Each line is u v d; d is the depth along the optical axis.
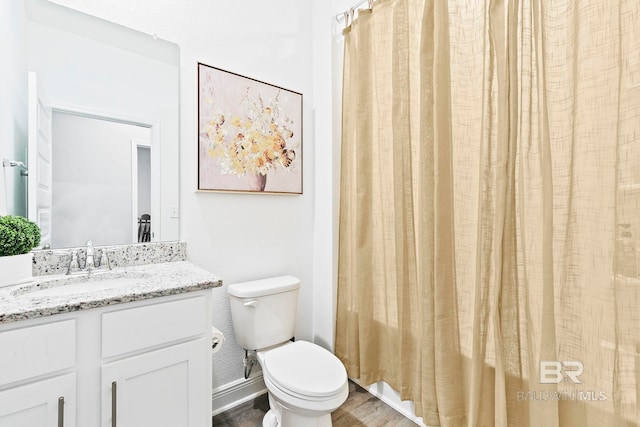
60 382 0.85
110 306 0.92
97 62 1.32
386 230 1.70
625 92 0.92
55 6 1.23
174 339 1.04
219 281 1.13
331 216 1.99
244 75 1.73
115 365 0.92
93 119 1.31
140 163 1.42
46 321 0.83
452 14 1.34
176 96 1.50
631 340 0.91
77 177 1.27
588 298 1.00
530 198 1.11
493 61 1.20
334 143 1.98
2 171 1.11
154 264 1.42
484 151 1.21
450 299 1.35
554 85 1.07
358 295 1.76
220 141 1.64
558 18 1.06
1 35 1.12
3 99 1.12
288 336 1.70
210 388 1.13
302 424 1.25
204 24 1.60
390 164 1.67
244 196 1.76
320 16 2.04
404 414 1.66
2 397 0.77
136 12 1.41
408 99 1.53
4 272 0.99
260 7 1.81
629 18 0.91
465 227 1.34
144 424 0.98
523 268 1.14
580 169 1.02
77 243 1.27
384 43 1.68
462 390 1.35
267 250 1.87
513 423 1.19
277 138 1.88
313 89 2.10
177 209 1.51
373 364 1.77
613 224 0.95
